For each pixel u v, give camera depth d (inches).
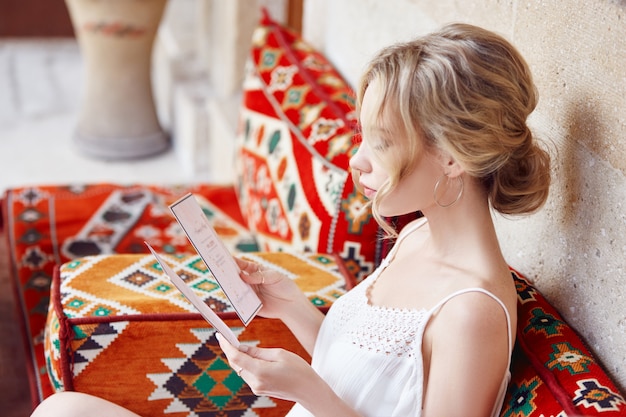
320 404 53.9
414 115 51.0
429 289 55.9
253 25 152.3
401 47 52.9
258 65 105.6
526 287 65.2
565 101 61.3
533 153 54.9
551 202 64.4
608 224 57.2
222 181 148.6
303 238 83.6
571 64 60.2
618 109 55.2
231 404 67.7
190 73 179.9
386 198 54.4
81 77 203.3
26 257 93.5
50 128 192.7
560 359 55.8
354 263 78.7
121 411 63.9
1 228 106.7
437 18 81.0
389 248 77.7
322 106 91.2
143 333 64.4
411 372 54.8
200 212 60.2
